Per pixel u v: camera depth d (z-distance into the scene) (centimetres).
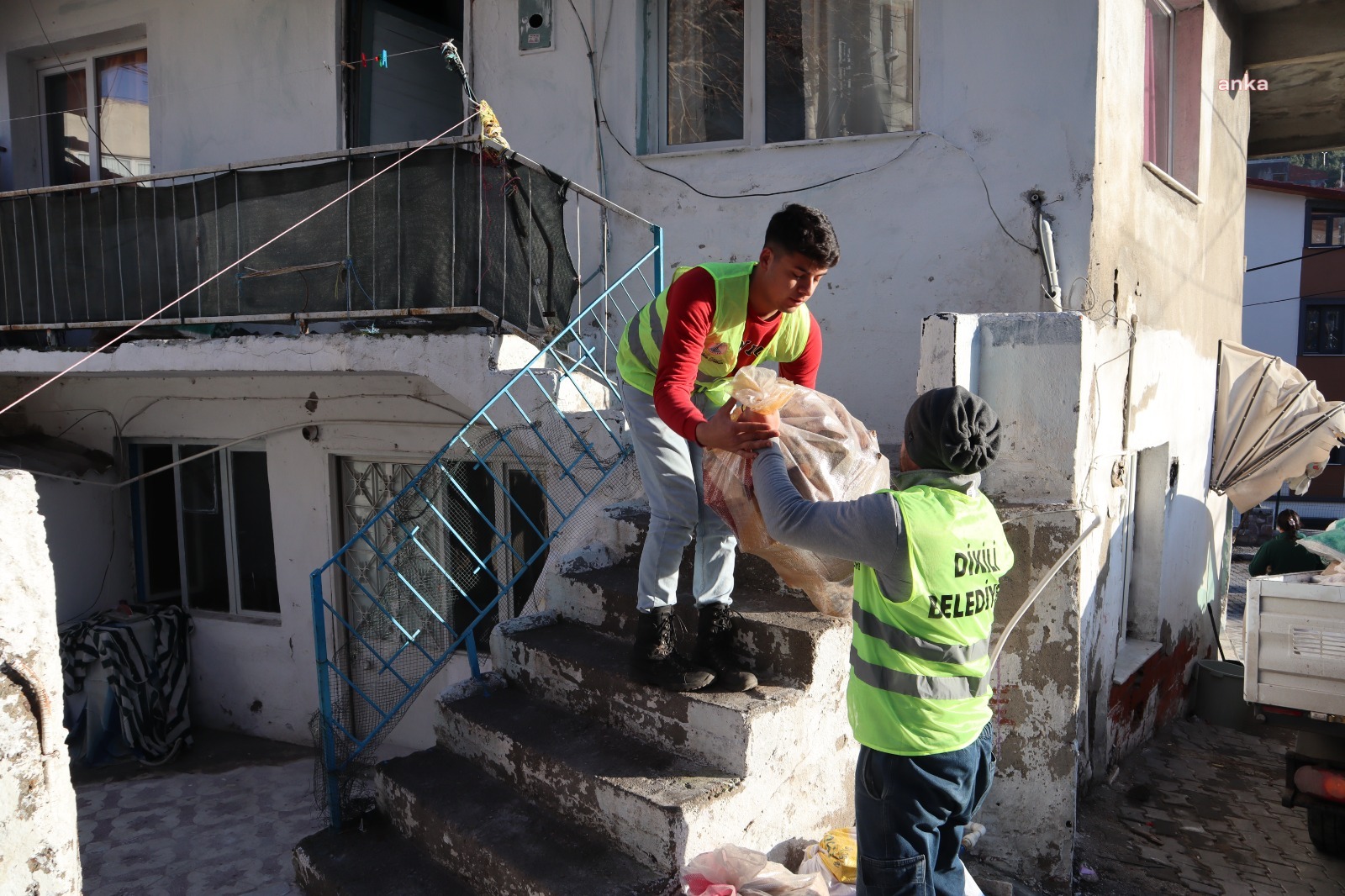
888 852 200
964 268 498
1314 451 754
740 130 561
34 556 201
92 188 528
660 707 299
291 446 621
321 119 638
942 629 197
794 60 543
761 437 219
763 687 298
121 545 689
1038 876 370
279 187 476
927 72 502
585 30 571
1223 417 792
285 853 460
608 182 573
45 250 551
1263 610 443
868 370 523
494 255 439
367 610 593
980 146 491
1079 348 356
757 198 539
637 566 390
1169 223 617
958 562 197
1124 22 503
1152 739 628
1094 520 245
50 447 679
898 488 215
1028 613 365
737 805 275
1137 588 632
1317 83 853
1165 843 450
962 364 350
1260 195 2047
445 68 708
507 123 599
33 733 199
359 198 454
